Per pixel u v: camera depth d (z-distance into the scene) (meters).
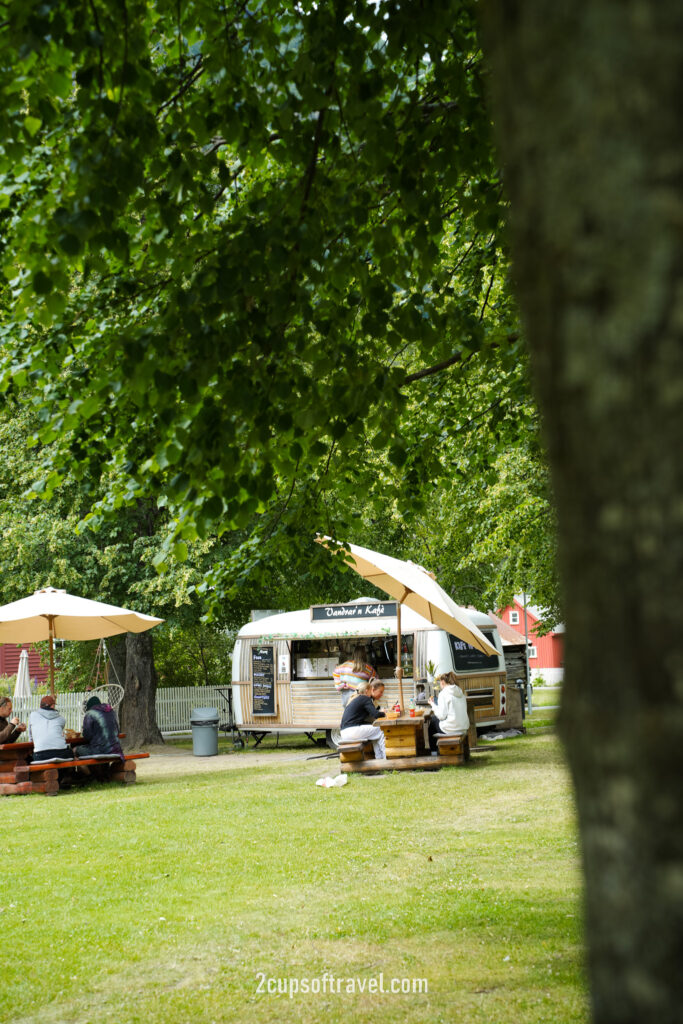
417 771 15.10
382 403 5.51
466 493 18.30
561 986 5.17
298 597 25.61
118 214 4.42
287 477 6.48
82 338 5.50
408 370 8.57
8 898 7.90
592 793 1.48
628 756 1.43
